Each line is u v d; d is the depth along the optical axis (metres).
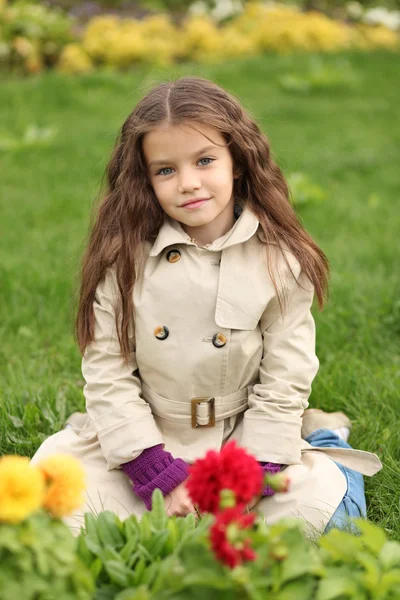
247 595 1.51
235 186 2.50
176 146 2.27
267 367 2.42
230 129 2.35
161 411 2.42
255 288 2.36
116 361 2.41
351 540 1.70
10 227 5.05
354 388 3.08
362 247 4.74
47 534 1.52
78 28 11.91
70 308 3.73
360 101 9.40
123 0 13.35
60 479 1.59
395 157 7.00
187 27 11.91
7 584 1.46
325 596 1.55
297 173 5.86
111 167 2.59
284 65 10.34
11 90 8.75
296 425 2.34
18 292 4.02
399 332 3.65
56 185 6.01
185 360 2.34
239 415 2.47
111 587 1.69
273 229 2.43
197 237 2.45
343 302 3.88
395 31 14.05
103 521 1.84
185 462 2.33
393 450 2.69
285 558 1.57
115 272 2.43
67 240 4.82
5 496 1.46
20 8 10.59
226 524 1.51
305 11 14.15
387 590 1.61
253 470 1.61
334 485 2.29
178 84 2.39
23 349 3.50
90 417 2.42
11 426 2.83
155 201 2.45
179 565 1.60
